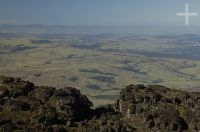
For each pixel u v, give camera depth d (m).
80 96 58.84
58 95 56.97
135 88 60.53
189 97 56.59
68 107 54.53
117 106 60.16
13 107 53.91
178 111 53.34
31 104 55.22
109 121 53.72
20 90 58.66
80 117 55.22
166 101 56.47
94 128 51.91
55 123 52.09
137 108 55.47
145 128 52.00
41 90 58.59
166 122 51.12
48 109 53.94
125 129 51.84
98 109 59.94
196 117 51.22
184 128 51.06
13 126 48.12
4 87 58.66
